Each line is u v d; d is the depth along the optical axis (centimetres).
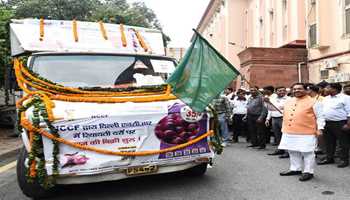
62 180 442
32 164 427
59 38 609
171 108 480
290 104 602
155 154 469
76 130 435
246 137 1073
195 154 494
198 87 495
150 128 468
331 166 681
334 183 553
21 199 505
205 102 492
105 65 590
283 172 612
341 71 1283
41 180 426
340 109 677
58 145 429
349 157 752
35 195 493
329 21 1360
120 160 452
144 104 474
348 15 1237
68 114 435
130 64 604
